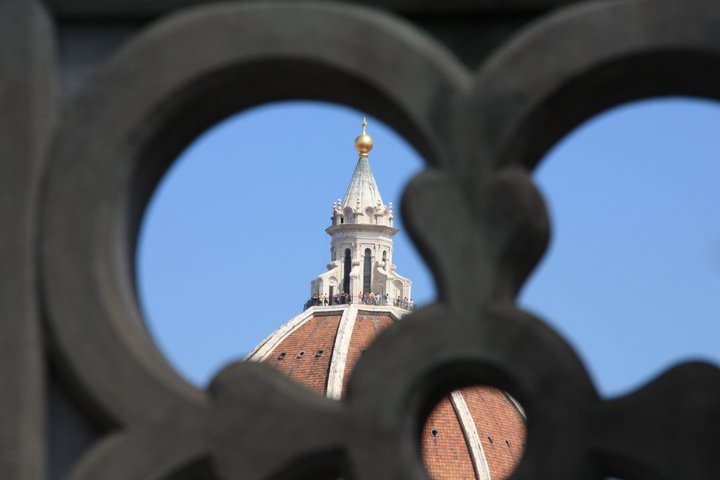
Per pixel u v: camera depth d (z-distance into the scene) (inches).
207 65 460.4
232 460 450.3
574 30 457.4
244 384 454.3
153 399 452.4
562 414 442.9
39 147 458.6
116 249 462.0
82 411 460.8
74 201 455.5
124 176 460.1
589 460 444.5
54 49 470.3
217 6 466.9
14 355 447.5
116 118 459.2
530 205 452.8
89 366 450.6
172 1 470.3
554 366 444.1
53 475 458.3
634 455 441.7
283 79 475.8
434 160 463.2
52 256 452.8
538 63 457.7
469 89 460.1
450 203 456.1
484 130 458.6
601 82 466.9
